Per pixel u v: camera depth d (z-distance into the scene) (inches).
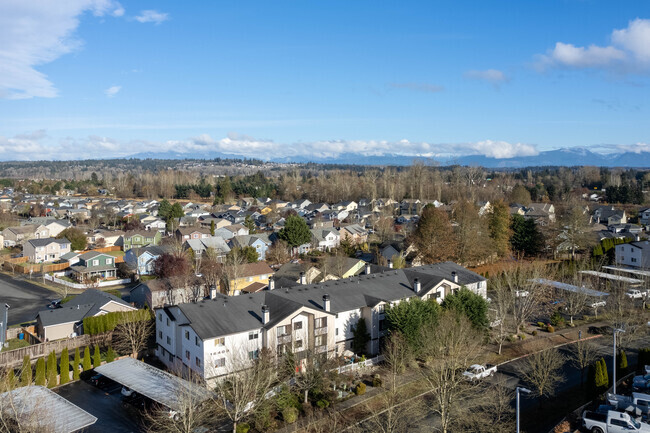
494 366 1984.5
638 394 1630.2
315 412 1648.6
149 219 6018.7
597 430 1469.0
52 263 4195.4
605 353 2167.8
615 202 7480.3
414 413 1587.1
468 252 3649.1
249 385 1514.5
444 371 1612.9
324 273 3157.0
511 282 2856.8
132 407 1672.0
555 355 1875.0
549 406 1688.0
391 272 2591.0
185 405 1368.1
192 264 3476.9
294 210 6801.2
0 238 4960.6
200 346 1770.4
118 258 4320.9
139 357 2140.7
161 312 2096.5
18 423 1290.6
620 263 3858.3
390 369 1967.3
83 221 6456.7
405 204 7047.2
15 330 2498.8
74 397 1755.7
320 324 1991.9
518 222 4136.3
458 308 2219.5
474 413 1594.5
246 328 1851.6
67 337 2357.3
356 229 5285.4
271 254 4188.0
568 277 3425.2
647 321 2518.5
